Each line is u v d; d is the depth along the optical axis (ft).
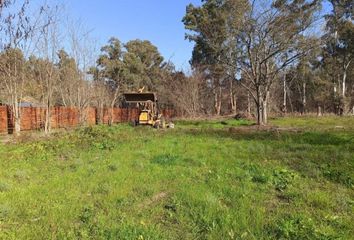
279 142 49.47
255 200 21.39
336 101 170.40
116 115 124.67
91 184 25.03
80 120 93.04
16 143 50.39
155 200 21.49
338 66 176.14
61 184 25.23
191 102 154.10
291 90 219.00
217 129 76.43
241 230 16.49
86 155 39.58
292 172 28.71
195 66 158.81
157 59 212.23
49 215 18.35
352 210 19.71
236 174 28.25
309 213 19.13
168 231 16.57
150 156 38.06
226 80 195.62
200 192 22.44
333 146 43.93
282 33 90.17
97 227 16.74
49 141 50.57
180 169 30.58
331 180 26.71
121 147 45.73
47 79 70.54
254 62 94.73
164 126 85.87
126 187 24.23
